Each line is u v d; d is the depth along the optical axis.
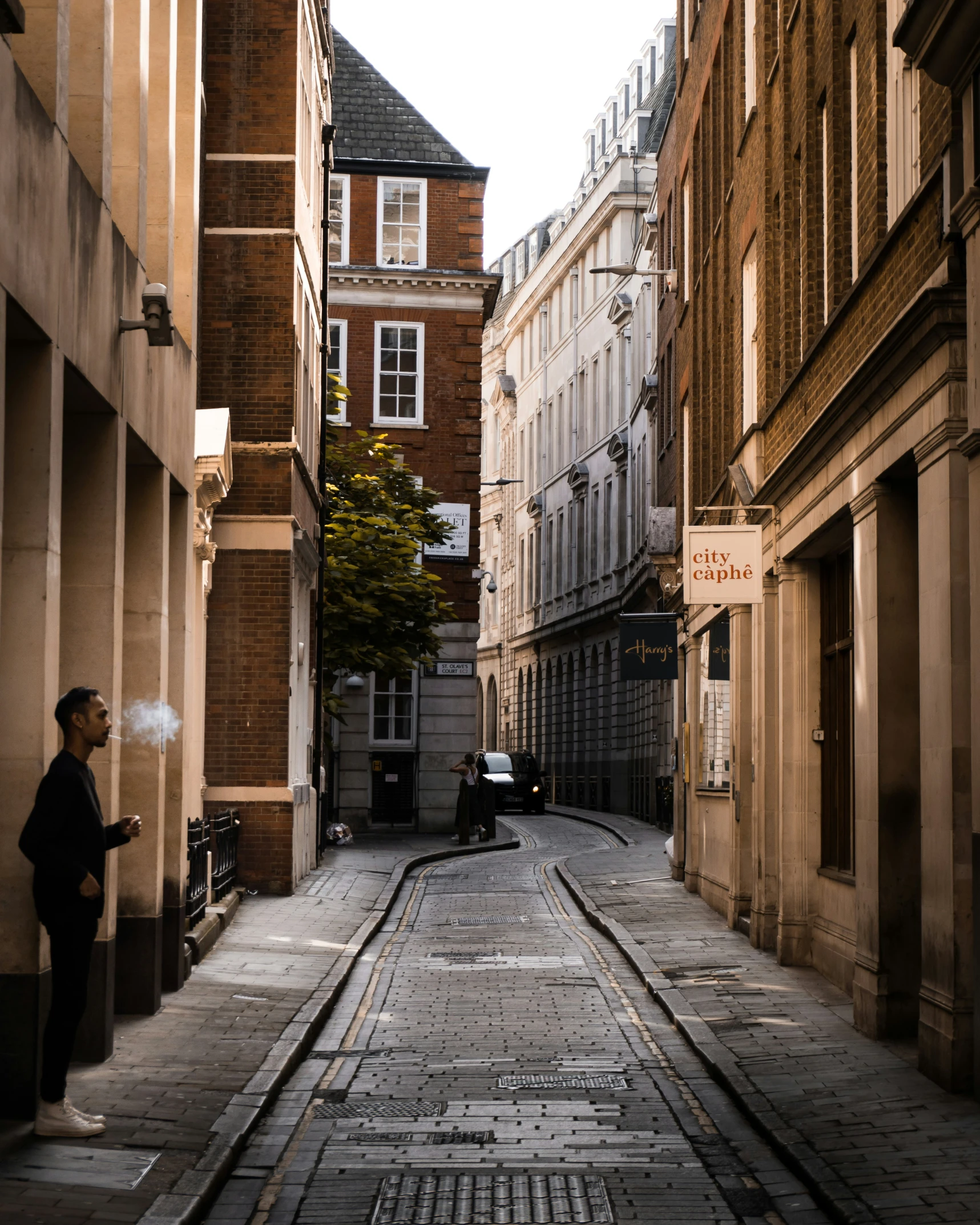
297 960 15.06
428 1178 7.87
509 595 73.00
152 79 12.74
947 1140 8.12
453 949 17.19
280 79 21.97
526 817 49.88
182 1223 6.66
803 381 14.80
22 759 8.39
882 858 11.11
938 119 9.99
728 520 20.27
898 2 11.50
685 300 27.20
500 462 75.38
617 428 53.88
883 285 11.38
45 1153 7.62
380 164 37.78
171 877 12.94
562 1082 10.17
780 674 15.41
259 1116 8.88
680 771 24.86
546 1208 7.33
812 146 14.88
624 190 55.25
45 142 8.44
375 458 34.59
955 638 9.38
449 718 37.03
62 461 8.99
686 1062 10.81
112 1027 10.16
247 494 21.55
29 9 8.72
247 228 21.78
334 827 32.44
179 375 12.86
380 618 30.67
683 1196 7.54
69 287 8.99
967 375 9.38
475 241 38.03
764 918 16.42
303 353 23.97
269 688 21.41
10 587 8.48
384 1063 10.83
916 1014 11.09
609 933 18.12
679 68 29.23
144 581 12.05
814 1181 7.48
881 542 11.30
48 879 7.90
